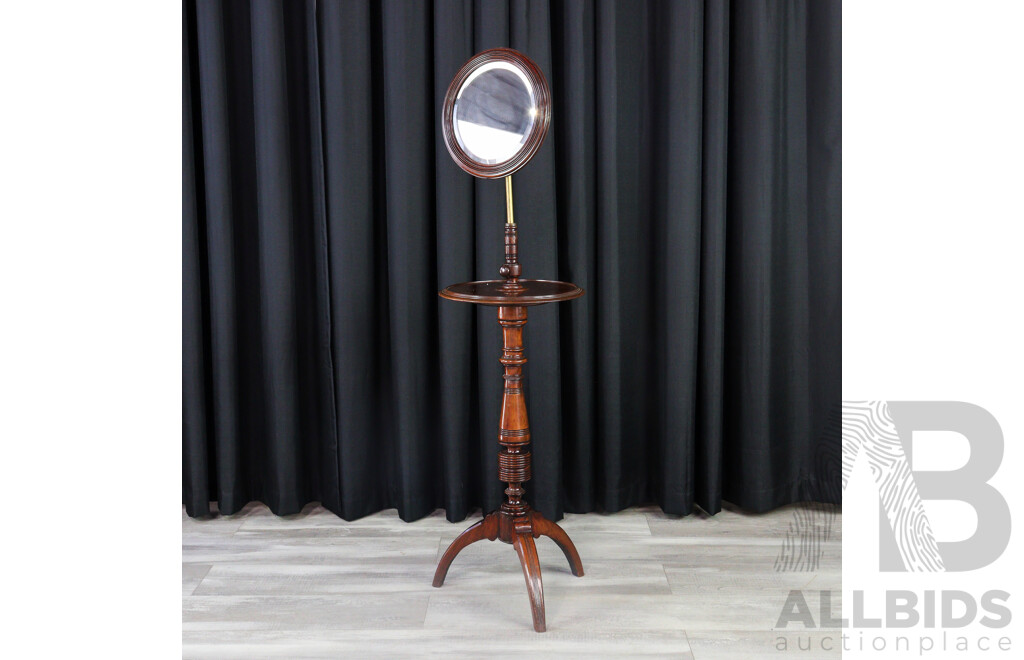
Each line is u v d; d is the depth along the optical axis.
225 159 2.30
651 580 2.06
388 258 2.34
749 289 2.34
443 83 2.23
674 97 2.26
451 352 2.33
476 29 2.23
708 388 2.37
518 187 2.28
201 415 2.41
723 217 2.31
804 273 2.40
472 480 2.50
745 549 2.22
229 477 2.43
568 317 2.38
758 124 2.27
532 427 2.37
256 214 2.41
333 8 2.21
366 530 2.38
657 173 2.37
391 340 2.36
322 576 2.10
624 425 2.45
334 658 1.76
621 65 2.30
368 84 2.28
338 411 2.38
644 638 1.82
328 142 2.27
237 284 2.44
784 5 2.27
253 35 2.24
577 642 1.80
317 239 2.38
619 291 2.38
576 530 2.36
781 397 2.44
